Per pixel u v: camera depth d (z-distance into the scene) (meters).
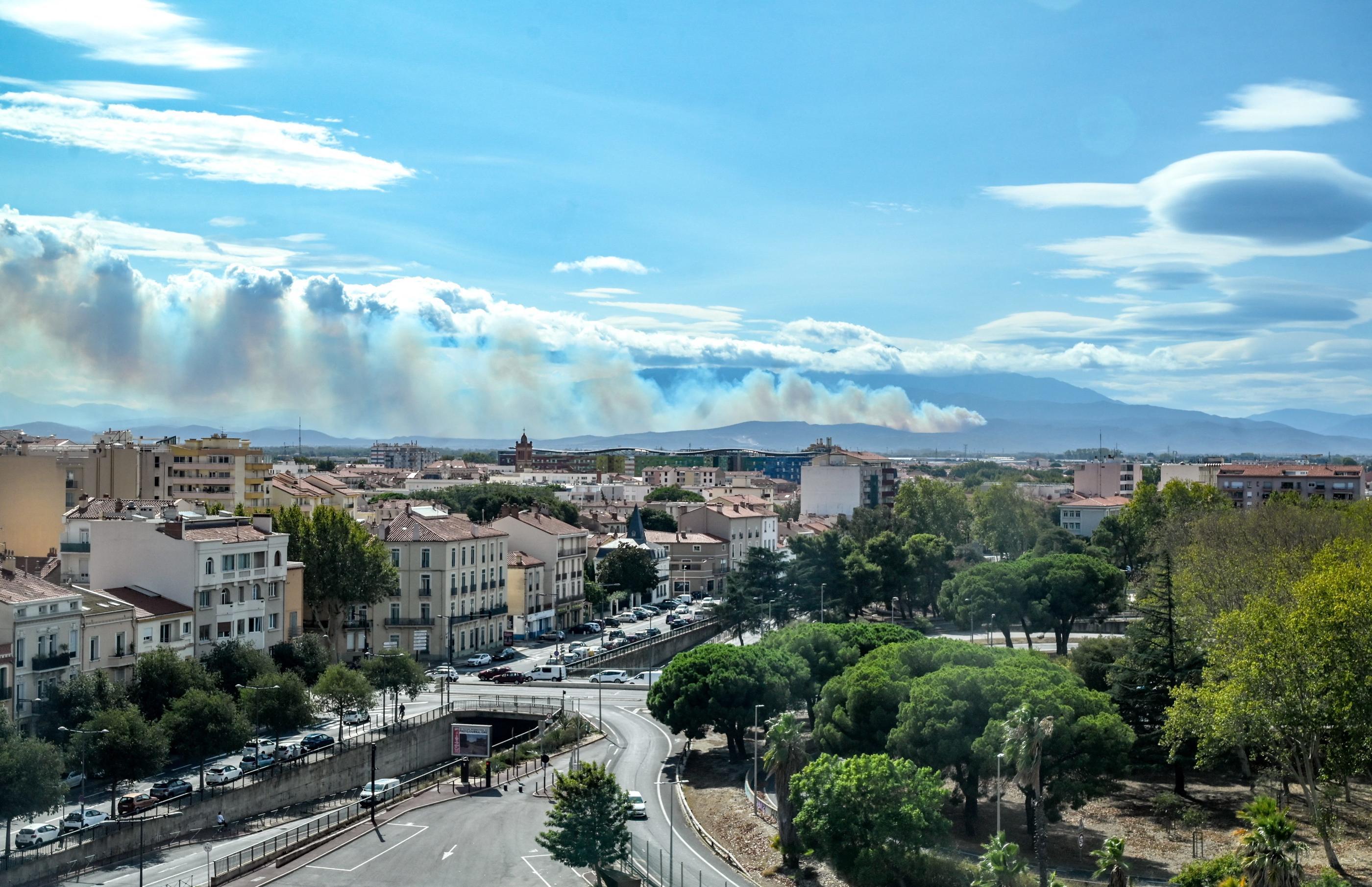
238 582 150.38
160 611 138.25
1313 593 104.06
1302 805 113.81
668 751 142.62
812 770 96.50
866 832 92.19
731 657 136.25
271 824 114.88
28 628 117.56
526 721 156.12
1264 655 101.38
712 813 117.44
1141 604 135.62
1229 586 148.75
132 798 108.81
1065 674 114.69
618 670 185.38
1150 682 124.12
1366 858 99.25
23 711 116.12
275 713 128.62
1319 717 99.19
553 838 94.25
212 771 120.12
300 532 172.62
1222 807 116.62
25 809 94.94
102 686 117.75
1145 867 99.06
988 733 101.06
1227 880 74.31
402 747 140.25
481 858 104.00
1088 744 102.44
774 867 101.75
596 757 139.88
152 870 98.19
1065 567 189.38
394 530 195.75
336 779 129.00
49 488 181.75
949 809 114.81
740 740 139.75
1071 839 107.00
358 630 188.88
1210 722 107.62
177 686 124.94
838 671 142.00
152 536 144.75
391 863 102.50
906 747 107.00
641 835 111.06
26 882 92.88
